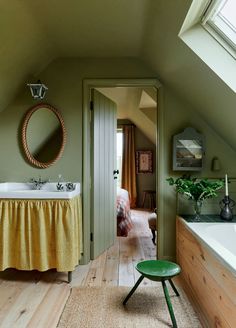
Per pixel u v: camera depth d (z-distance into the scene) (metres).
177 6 1.75
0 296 2.31
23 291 2.40
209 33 2.07
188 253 2.49
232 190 2.98
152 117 4.82
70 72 3.01
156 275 1.92
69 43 2.66
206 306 1.97
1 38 2.15
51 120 3.00
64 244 2.53
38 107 2.99
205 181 2.74
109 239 3.62
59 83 3.01
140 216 5.64
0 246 2.55
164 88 3.00
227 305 1.58
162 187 3.01
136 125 6.77
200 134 2.92
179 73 2.55
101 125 3.38
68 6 2.04
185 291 2.41
